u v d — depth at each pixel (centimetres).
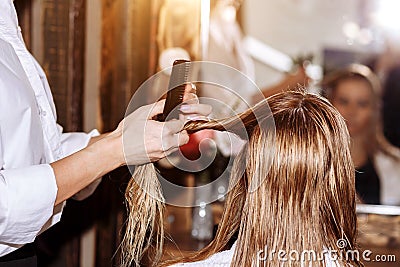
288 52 371
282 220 116
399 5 367
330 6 372
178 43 269
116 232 244
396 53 365
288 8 369
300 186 115
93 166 131
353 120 351
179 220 254
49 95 167
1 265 153
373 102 353
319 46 371
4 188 128
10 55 148
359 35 372
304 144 115
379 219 280
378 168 343
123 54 254
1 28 152
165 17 267
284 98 121
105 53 251
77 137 175
